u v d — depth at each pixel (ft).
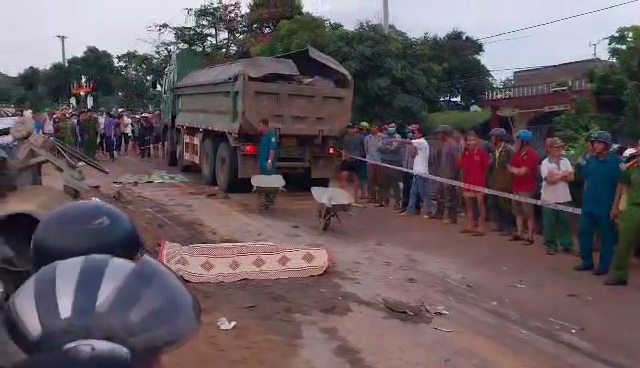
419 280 26.61
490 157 37.22
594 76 54.85
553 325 21.25
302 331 20.51
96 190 44.06
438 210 40.70
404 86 74.49
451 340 19.86
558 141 31.19
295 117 48.16
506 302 23.71
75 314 3.72
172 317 4.02
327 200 35.99
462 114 79.82
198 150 58.49
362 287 25.54
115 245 5.27
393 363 18.02
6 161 19.11
